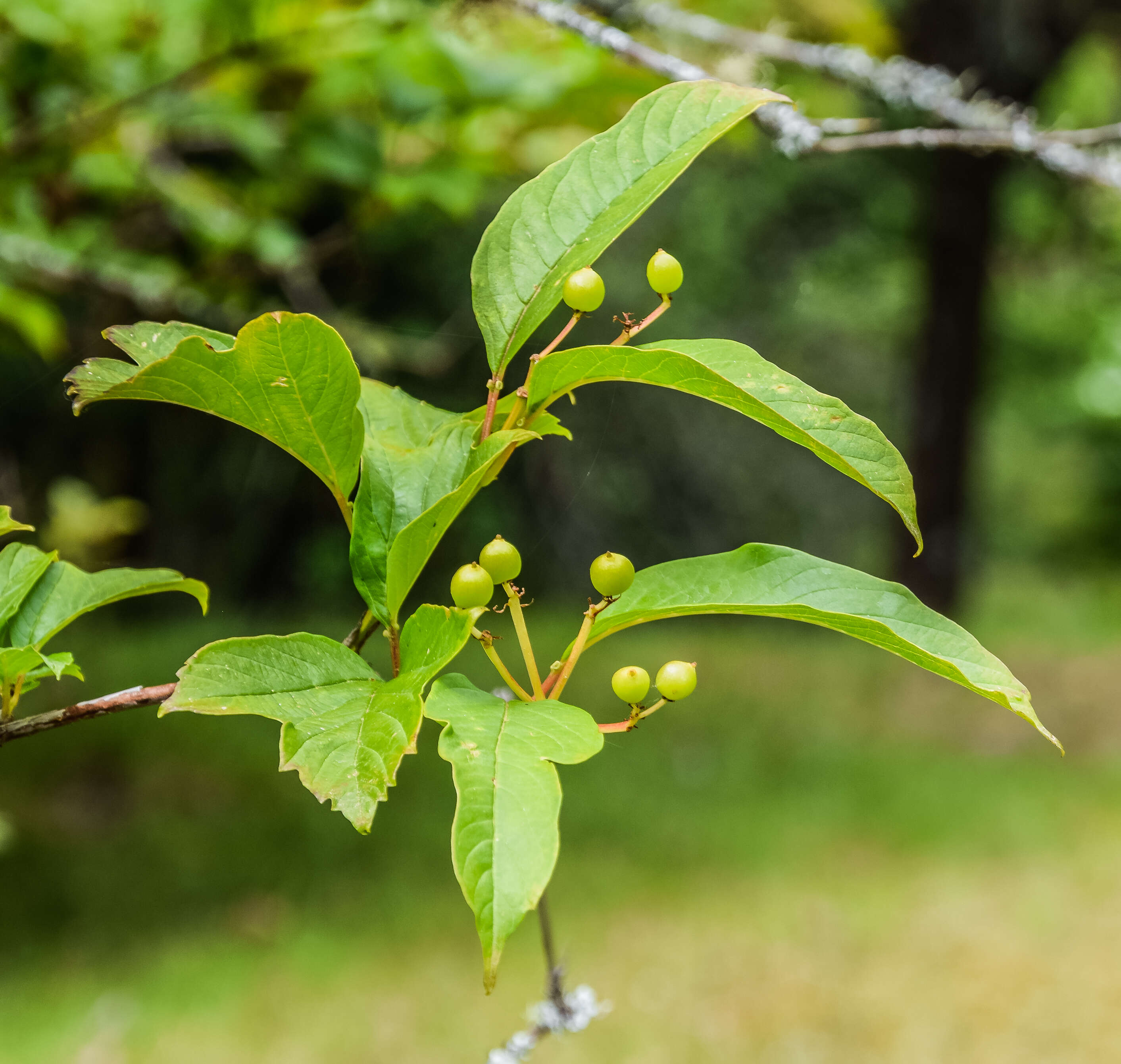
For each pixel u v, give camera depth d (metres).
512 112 2.57
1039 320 15.86
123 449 9.78
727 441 11.02
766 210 10.77
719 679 9.71
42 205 2.96
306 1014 4.33
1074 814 6.80
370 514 0.93
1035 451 17.45
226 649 0.79
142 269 3.00
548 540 10.43
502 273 0.91
